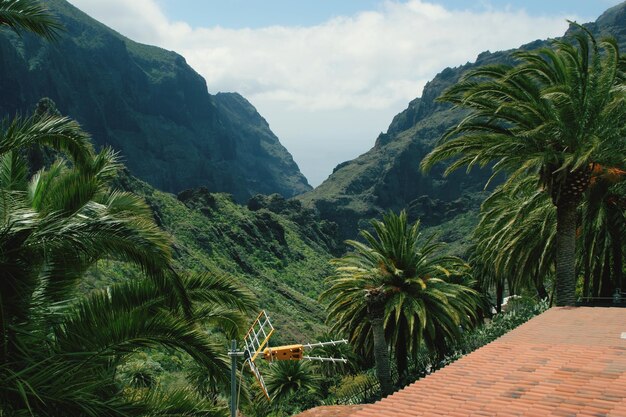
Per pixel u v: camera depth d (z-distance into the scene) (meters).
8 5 9.78
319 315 108.81
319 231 192.00
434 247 31.75
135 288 11.95
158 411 10.82
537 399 10.21
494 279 48.97
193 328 11.77
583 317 16.47
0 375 9.06
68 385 9.46
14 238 9.94
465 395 11.04
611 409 9.24
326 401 37.91
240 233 137.00
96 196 12.12
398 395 11.76
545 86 22.48
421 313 28.45
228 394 13.21
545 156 20.80
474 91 21.97
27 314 10.13
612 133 21.67
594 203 24.31
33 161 31.62
